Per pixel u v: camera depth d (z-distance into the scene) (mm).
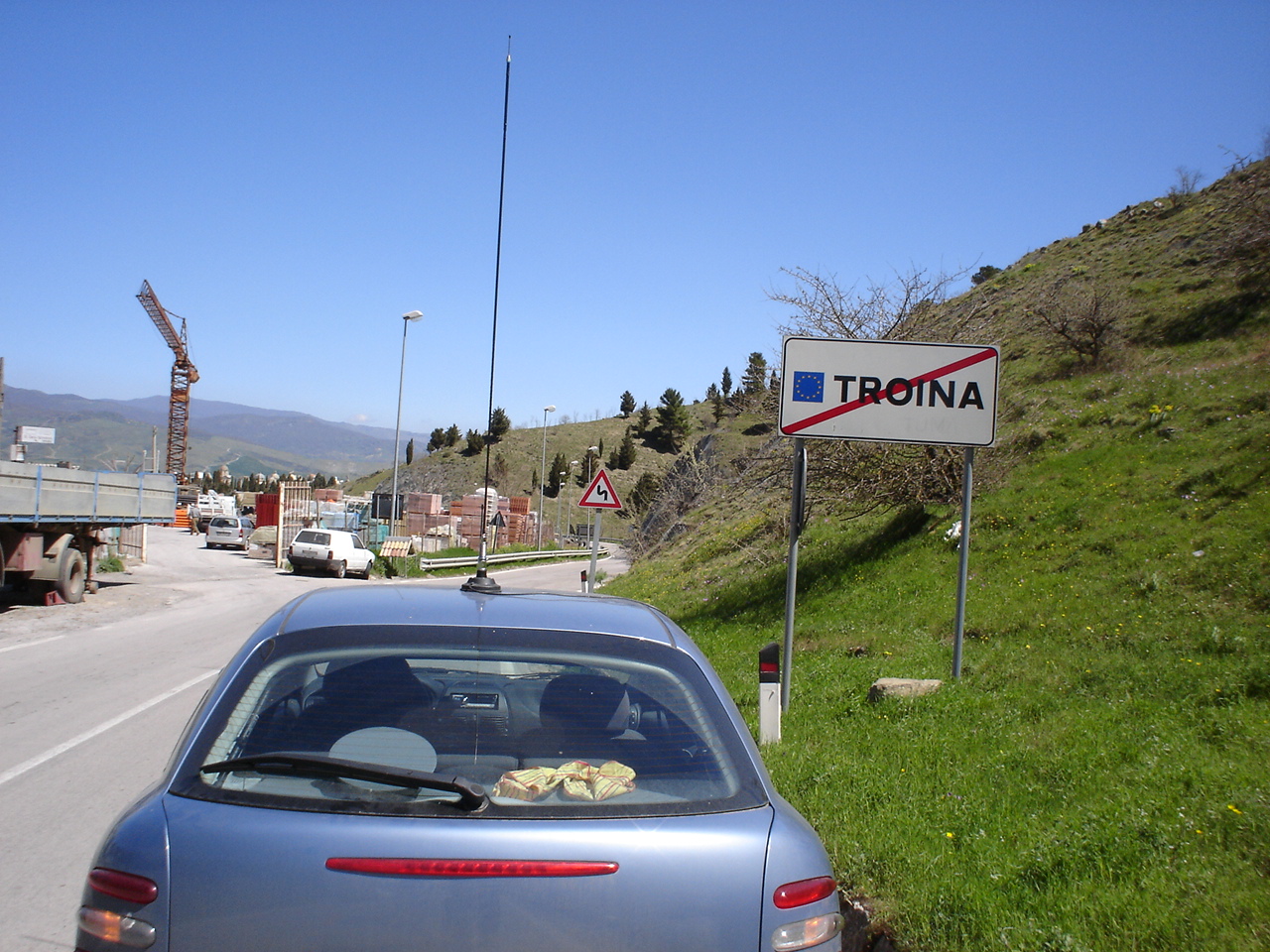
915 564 13531
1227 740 5891
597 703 2873
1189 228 31125
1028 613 10125
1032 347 25938
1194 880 4168
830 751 6656
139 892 2285
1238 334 20766
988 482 15094
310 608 3287
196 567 34969
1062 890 4234
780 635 12156
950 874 4512
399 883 2262
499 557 50125
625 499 76938
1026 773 5824
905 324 14938
